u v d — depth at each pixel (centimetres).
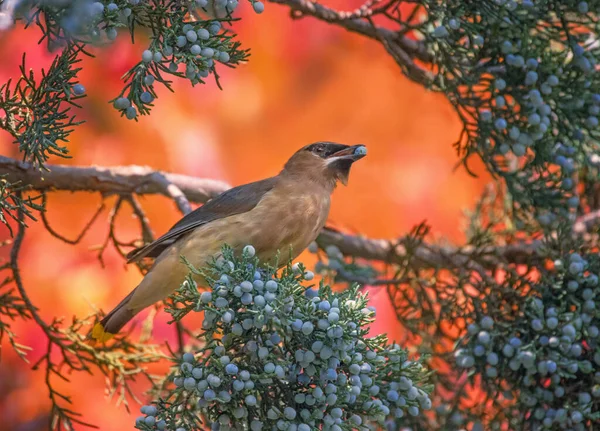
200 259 956
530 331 965
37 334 1367
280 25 1555
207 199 1162
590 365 927
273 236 969
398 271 1106
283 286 750
